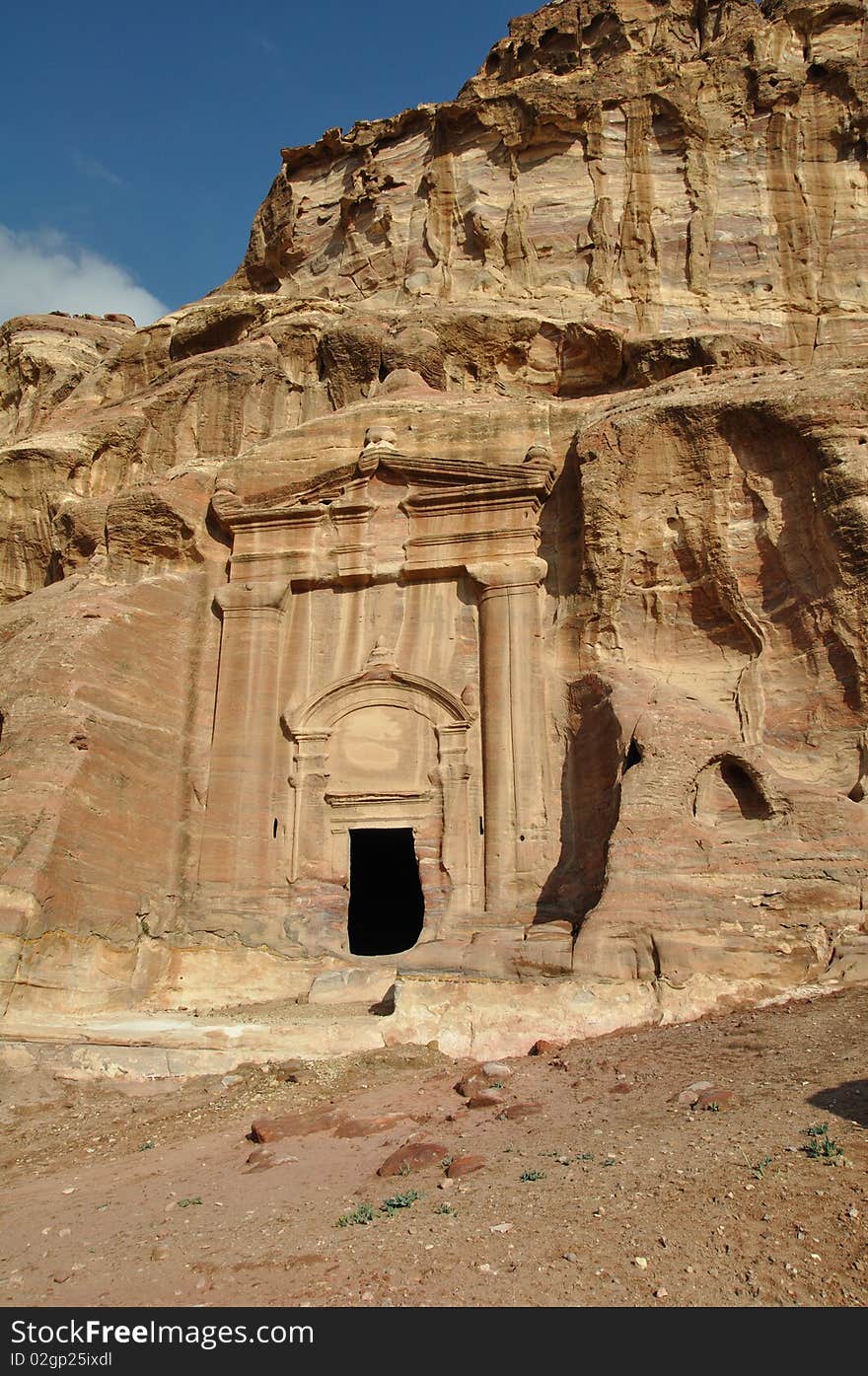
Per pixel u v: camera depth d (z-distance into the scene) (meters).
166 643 20.16
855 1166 7.25
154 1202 8.99
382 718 19.77
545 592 19.83
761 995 13.51
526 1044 13.24
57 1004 15.57
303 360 25.41
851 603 16.28
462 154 29.98
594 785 17.78
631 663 18.44
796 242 27.81
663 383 20.39
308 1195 8.48
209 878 18.72
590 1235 6.72
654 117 29.17
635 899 14.68
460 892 18.19
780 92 28.83
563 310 26.89
